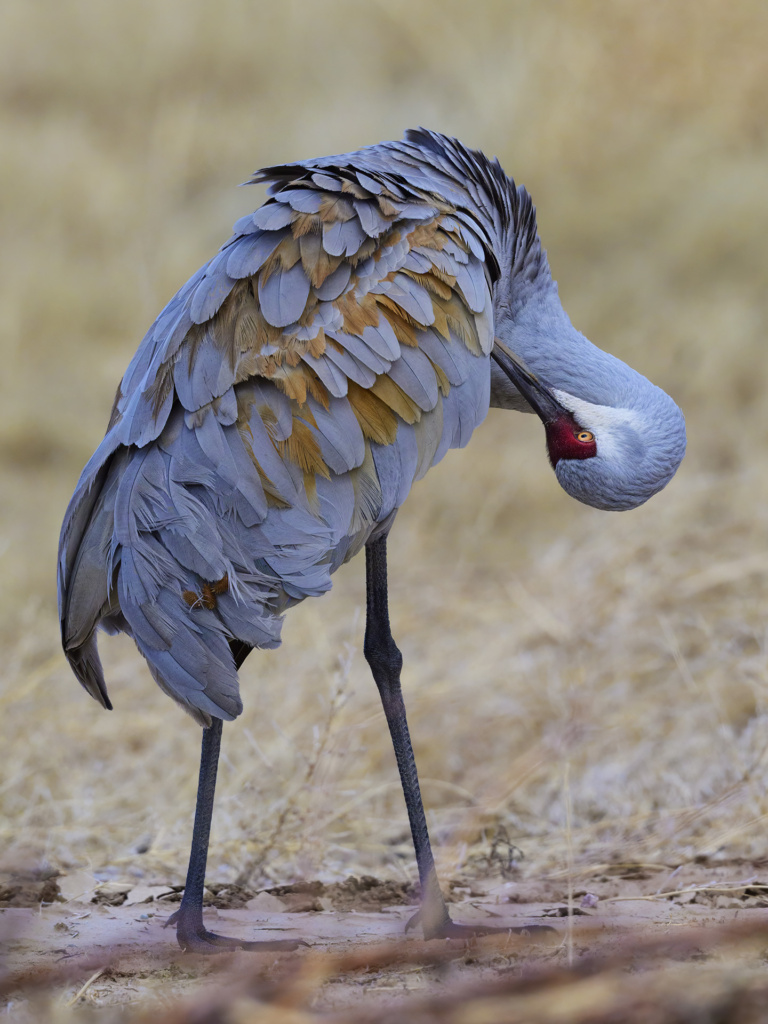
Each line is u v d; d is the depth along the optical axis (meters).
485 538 18.38
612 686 13.79
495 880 10.54
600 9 30.16
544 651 14.77
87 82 33.78
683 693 13.62
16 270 26.34
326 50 34.22
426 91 32.28
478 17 32.94
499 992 6.27
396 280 8.26
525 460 20.08
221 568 7.48
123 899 9.68
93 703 14.32
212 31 34.62
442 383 8.36
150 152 31.06
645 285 25.03
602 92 29.00
